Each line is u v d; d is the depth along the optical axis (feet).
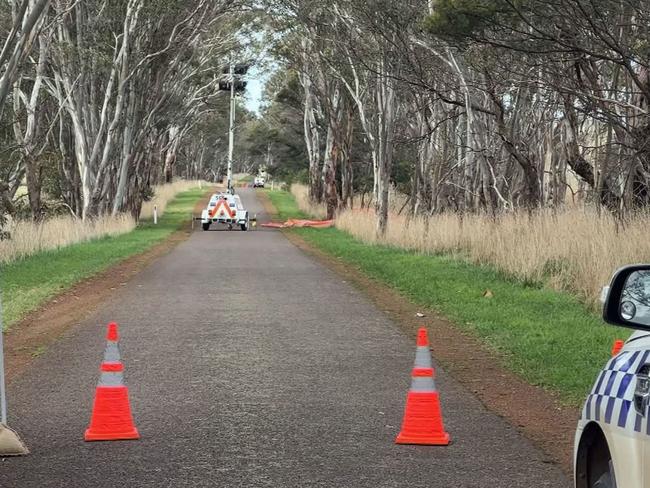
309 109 204.54
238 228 160.45
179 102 178.50
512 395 29.04
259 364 34.12
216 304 52.95
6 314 49.06
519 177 99.55
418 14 85.46
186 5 129.80
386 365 34.04
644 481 11.48
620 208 61.87
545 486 19.43
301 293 58.75
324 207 184.75
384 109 108.37
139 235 132.16
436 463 21.25
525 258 60.75
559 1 51.98
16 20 65.77
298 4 119.85
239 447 22.68
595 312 46.70
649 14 52.90
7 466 21.16
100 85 135.54
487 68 71.56
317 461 21.43
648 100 53.88
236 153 498.69
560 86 62.18
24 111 121.60
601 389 13.47
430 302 52.37
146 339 40.11
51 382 31.07
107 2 120.57
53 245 101.09
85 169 129.39
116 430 23.50
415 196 118.83
